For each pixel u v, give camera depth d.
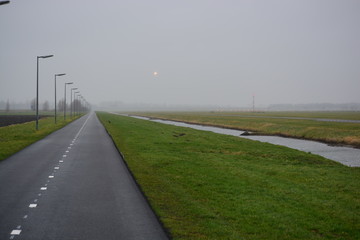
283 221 10.12
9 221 9.79
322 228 9.66
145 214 10.57
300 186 15.20
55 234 8.79
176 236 8.60
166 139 37.09
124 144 30.86
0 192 13.16
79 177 16.19
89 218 10.12
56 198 12.33
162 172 17.58
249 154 27.06
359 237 9.07
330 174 18.47
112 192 13.34
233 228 9.35
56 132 46.78
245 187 14.55
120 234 8.85
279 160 24.12
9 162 20.55
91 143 32.09
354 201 12.72
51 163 20.25
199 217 10.22
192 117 122.94
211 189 14.01
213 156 24.64
